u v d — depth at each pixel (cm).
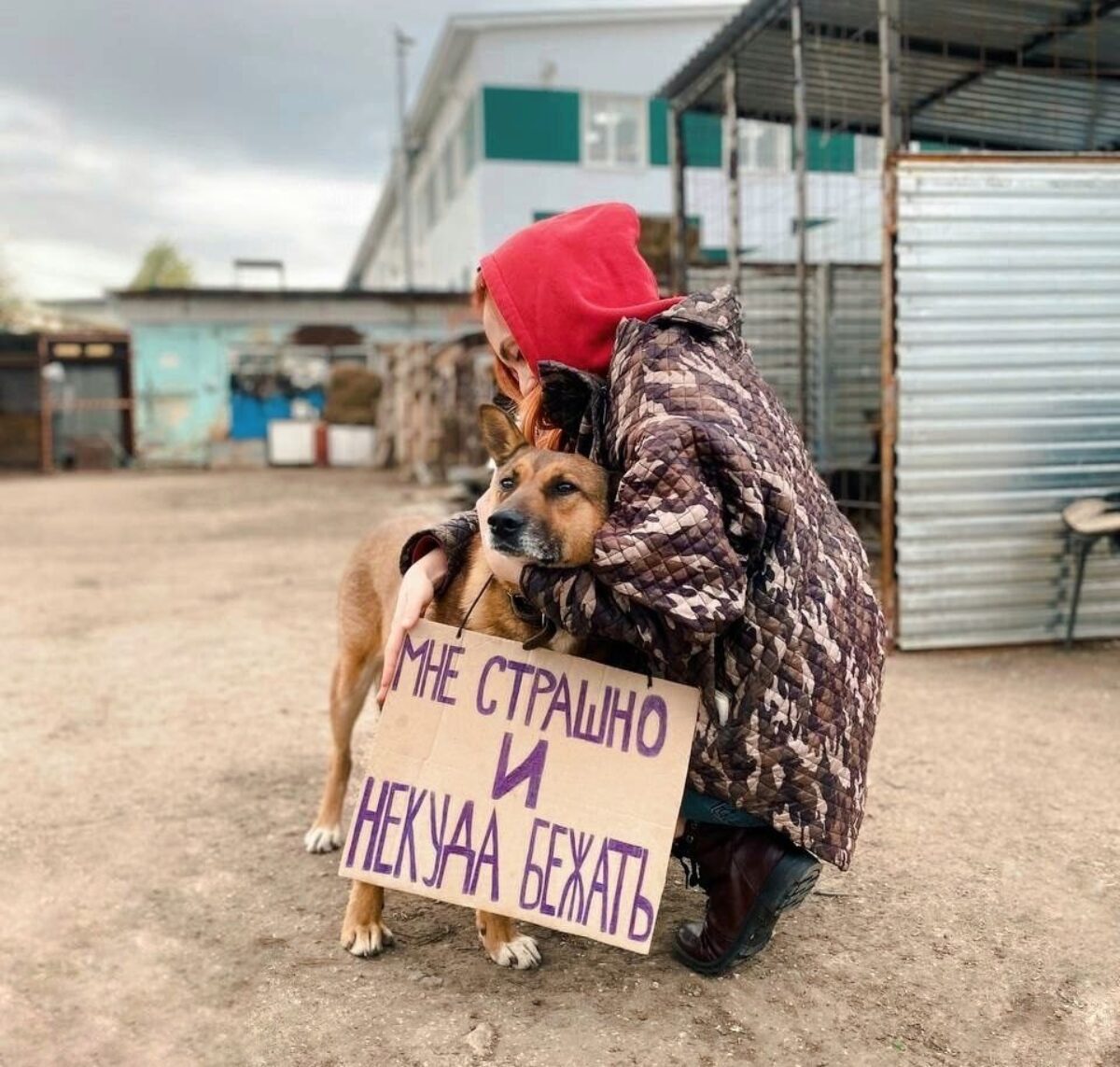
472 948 256
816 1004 228
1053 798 344
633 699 217
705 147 1738
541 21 2091
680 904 278
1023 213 523
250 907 279
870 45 756
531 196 2136
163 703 476
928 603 539
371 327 2294
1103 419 539
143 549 1009
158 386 2291
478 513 239
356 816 227
